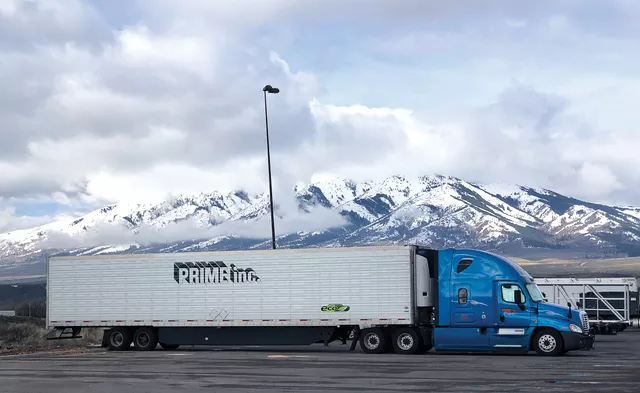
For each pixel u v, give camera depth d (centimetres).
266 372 2519
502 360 2950
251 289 3609
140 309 3750
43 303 14488
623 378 2269
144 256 3762
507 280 3269
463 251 3359
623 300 5478
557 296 5597
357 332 3500
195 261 3691
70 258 3872
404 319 3391
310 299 3531
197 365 2798
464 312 3306
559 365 2708
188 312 3681
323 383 2205
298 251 3559
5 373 2542
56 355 3403
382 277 3438
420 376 2364
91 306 3819
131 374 2489
